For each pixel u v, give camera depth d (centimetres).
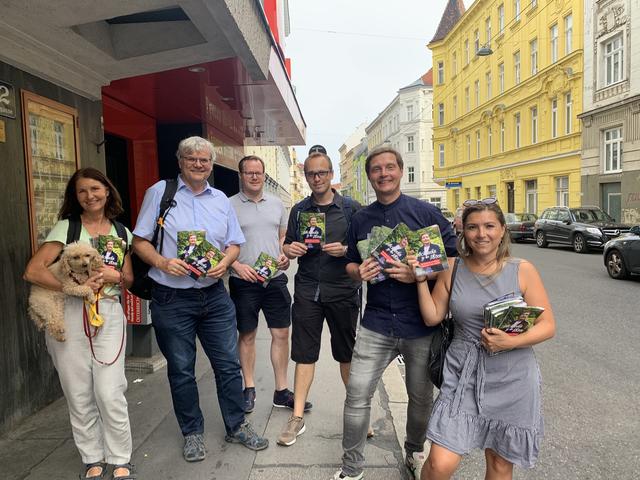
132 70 432
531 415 213
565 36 2247
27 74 354
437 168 4147
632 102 1811
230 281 392
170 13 373
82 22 315
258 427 354
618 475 295
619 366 491
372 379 271
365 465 299
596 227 1538
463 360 227
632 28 1803
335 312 330
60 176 389
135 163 770
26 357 357
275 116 935
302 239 334
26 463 301
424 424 276
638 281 1000
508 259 230
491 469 229
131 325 481
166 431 345
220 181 1148
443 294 244
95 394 274
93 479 280
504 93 2878
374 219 280
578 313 722
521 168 2738
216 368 323
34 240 356
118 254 279
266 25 407
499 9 2920
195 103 696
